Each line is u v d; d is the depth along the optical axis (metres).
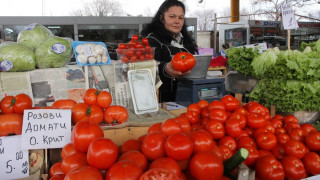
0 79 1.61
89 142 0.89
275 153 1.19
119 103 1.87
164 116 1.66
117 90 1.86
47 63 1.74
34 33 1.86
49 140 1.12
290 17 2.21
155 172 0.69
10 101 1.11
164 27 2.89
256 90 2.08
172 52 2.85
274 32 8.23
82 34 5.14
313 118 1.94
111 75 1.85
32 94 1.70
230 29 8.77
